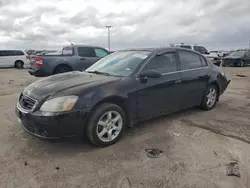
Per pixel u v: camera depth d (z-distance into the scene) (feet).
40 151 9.92
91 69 13.73
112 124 10.56
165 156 9.54
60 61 28.30
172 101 13.23
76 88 9.89
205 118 14.39
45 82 11.21
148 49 13.38
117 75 11.82
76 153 9.77
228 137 11.46
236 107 17.26
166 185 7.68
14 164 8.86
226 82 17.30
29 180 7.89
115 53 14.64
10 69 56.13
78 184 7.72
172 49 13.76
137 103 11.37
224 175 8.20
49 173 8.30
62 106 9.17
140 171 8.46
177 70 13.46
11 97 20.54
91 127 9.80
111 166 8.79
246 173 8.32
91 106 9.64
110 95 10.18
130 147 10.34
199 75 14.70
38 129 9.29
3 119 13.91
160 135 11.66
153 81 11.94
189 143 10.76
